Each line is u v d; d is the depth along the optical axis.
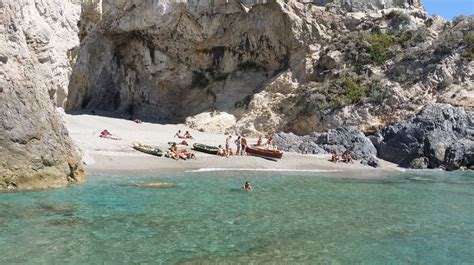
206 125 40.25
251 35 42.50
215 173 22.72
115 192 16.23
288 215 13.98
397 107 34.56
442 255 10.59
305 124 37.47
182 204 14.93
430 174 25.83
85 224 11.97
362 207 15.63
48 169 16.28
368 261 10.05
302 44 42.22
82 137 27.30
